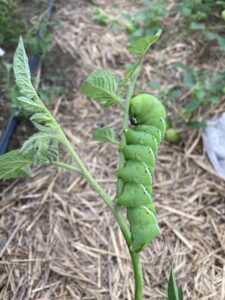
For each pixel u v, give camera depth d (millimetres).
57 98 315
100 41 358
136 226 133
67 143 137
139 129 139
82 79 330
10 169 141
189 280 227
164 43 358
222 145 281
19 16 354
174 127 298
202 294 222
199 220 252
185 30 365
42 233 244
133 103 140
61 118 303
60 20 371
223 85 309
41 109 134
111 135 144
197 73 328
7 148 283
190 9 369
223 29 365
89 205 257
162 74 334
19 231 244
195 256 237
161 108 141
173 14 381
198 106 297
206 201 261
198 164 280
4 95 308
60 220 249
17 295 218
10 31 332
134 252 137
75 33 361
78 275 227
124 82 146
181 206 258
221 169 274
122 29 370
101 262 233
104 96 141
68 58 342
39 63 332
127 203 133
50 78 325
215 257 237
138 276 144
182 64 313
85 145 289
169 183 270
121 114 308
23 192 261
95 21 372
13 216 250
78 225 248
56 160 140
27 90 131
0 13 334
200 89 304
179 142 292
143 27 373
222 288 224
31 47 333
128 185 134
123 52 351
